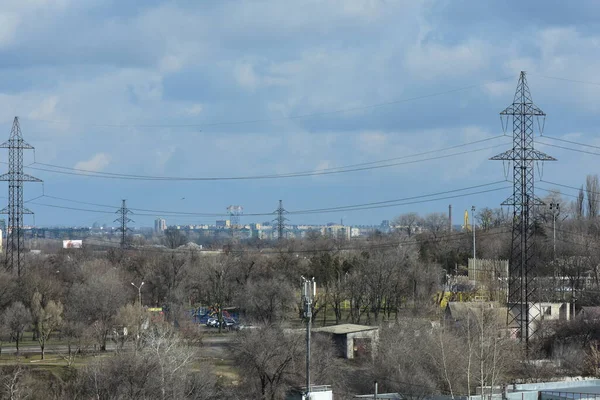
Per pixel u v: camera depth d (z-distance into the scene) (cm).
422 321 8688
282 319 11038
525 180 8644
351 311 12212
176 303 12106
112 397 6612
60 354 9431
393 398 6631
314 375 7431
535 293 11281
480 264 12781
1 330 9819
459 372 6962
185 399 6819
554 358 8338
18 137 12688
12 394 6575
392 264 12319
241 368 7606
